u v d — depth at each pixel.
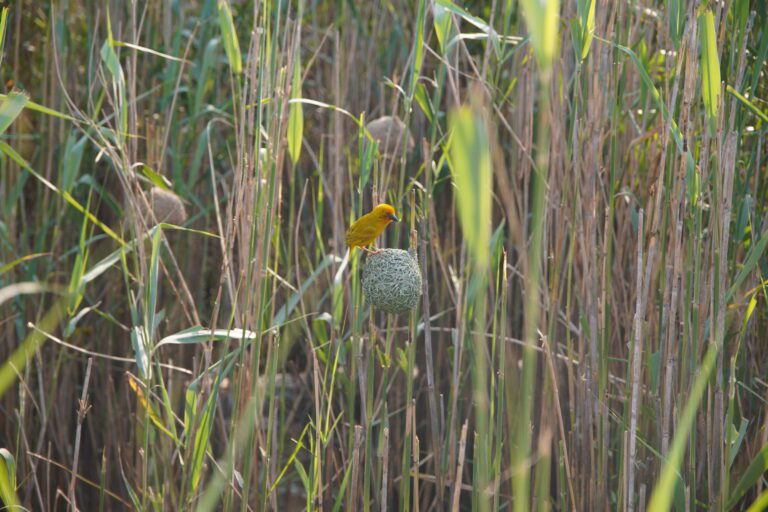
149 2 8.66
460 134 2.00
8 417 8.07
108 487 8.38
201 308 9.20
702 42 4.80
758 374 6.57
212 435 8.59
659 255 5.90
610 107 6.44
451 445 6.10
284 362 6.44
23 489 7.97
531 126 6.49
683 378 5.56
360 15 9.17
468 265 5.83
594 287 5.89
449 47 5.70
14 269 8.17
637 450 6.13
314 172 9.22
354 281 5.68
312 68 10.30
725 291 5.43
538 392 7.06
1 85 8.45
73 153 6.48
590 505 5.99
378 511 6.59
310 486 5.49
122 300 8.99
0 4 8.70
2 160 8.15
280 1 5.11
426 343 5.90
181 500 5.34
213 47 7.98
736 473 6.31
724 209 5.33
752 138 6.50
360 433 5.43
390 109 9.02
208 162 9.21
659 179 5.35
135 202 5.93
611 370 6.85
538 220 2.50
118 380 8.99
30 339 6.32
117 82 5.74
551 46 2.28
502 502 7.09
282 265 7.74
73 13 8.59
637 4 6.92
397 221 5.13
